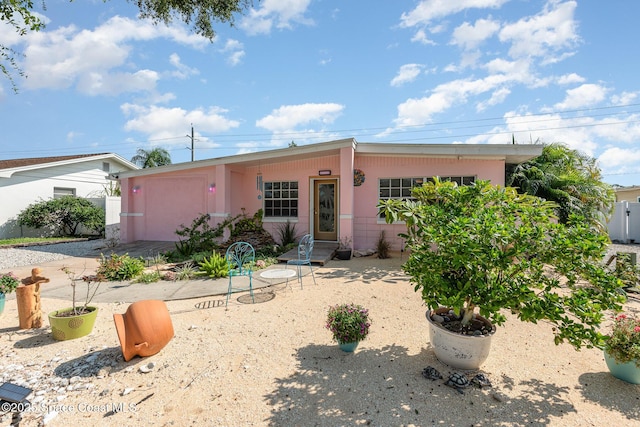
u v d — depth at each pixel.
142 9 5.67
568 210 8.12
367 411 2.13
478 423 2.01
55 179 15.07
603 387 2.40
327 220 9.56
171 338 3.09
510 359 2.84
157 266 6.93
